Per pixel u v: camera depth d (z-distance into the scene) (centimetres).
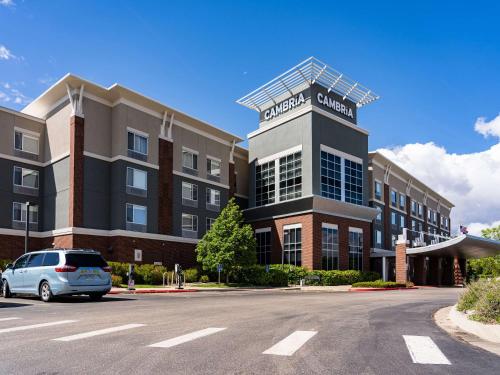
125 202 3681
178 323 1109
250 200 5006
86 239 3472
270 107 4962
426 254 4909
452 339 909
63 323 1090
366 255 4716
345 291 3331
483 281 1468
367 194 4916
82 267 1803
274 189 4725
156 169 3984
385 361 689
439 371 629
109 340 847
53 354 717
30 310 1417
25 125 3766
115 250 3578
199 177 4422
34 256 1883
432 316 1349
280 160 4697
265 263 4616
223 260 3681
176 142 4234
